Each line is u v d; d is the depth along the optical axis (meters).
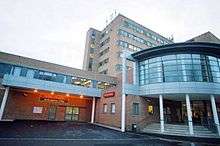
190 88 19.08
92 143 11.77
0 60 25.23
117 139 14.23
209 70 20.36
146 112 23.14
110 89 26.59
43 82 25.03
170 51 21.64
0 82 24.50
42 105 27.72
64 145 10.41
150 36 55.72
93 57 56.56
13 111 24.94
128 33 49.69
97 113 29.38
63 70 30.47
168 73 21.09
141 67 24.53
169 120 24.80
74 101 30.81
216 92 19.03
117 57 45.16
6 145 9.18
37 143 10.34
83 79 32.25
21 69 26.81
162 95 21.44
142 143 13.16
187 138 16.62
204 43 19.88
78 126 22.47
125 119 21.16
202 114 23.38
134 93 22.73
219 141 16.36
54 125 21.59
